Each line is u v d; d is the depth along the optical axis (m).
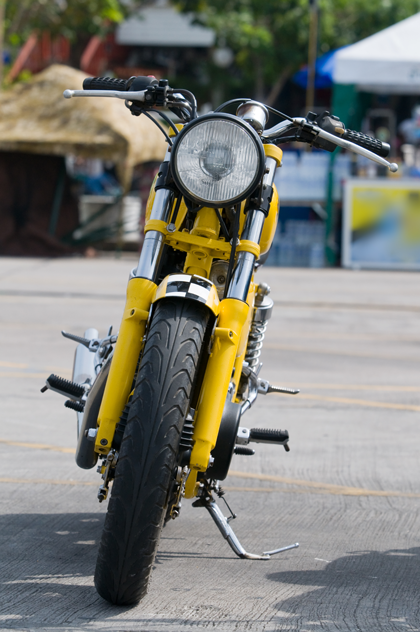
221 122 5.45
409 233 30.09
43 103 30.70
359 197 30.06
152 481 5.12
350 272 29.22
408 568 6.55
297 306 21.17
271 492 8.41
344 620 5.54
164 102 6.16
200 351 5.63
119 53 57.25
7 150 30.33
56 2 47.69
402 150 37.09
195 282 5.55
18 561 6.36
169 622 5.36
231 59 53.75
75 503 7.80
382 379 13.80
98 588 5.38
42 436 9.98
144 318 5.59
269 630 5.34
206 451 5.40
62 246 31.73
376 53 28.25
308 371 14.20
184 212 6.00
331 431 10.70
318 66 34.78
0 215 30.89
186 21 55.75
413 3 49.56
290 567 6.50
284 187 30.50
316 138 6.35
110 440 5.47
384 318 19.78
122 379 5.52
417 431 10.83
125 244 34.12
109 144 29.23
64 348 14.98
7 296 20.92
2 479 8.41
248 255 5.83
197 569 6.39
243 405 6.67
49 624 5.25
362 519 7.70
